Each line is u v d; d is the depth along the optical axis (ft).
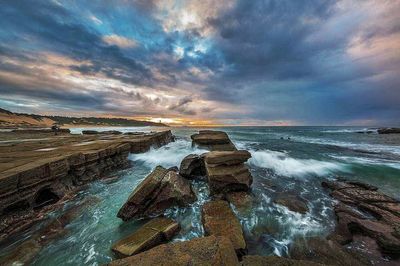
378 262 15.72
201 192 30.25
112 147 45.98
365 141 106.32
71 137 81.87
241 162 33.99
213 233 18.11
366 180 37.29
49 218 23.03
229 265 12.46
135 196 23.27
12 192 22.49
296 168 45.70
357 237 19.07
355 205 26.00
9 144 53.88
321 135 155.84
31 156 34.42
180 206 25.18
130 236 17.61
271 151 66.69
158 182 25.45
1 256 16.99
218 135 66.44
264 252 17.22
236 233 18.06
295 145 86.79
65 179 31.68
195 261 12.44
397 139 117.60
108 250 17.54
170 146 77.36
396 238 17.40
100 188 32.58
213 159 32.96
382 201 25.88
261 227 21.01
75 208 25.16
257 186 33.60
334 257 16.25
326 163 49.93
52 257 16.70
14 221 21.58
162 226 19.29
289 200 27.40
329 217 23.20
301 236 19.35
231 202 26.40
